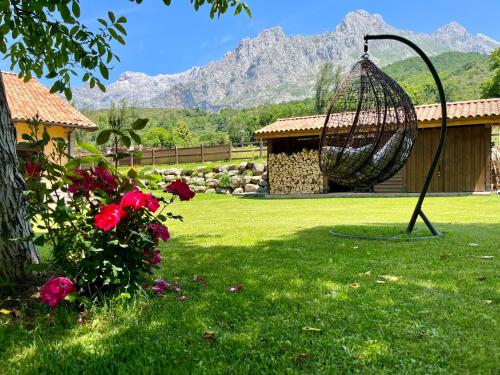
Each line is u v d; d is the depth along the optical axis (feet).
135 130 8.07
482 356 5.76
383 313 7.49
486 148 41.60
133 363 5.76
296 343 6.26
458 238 16.19
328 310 7.73
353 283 9.59
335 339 6.36
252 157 64.44
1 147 8.31
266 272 10.82
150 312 7.64
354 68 18.20
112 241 7.36
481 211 27.84
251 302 8.23
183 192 8.79
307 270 11.01
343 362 5.69
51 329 6.89
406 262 11.98
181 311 7.73
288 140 53.78
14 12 11.91
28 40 13.05
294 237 17.33
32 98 48.06
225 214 29.96
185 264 12.01
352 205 35.06
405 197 41.32
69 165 7.86
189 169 61.00
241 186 56.13
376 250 13.89
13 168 8.53
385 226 20.03
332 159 18.42
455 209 29.58
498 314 7.43
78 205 8.18
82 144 7.84
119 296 7.59
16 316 7.35
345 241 16.05
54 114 45.88
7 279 8.27
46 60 13.78
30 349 6.18
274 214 29.17
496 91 141.69
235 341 6.39
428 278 10.09
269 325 7.00
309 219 25.13
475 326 6.87
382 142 18.47
